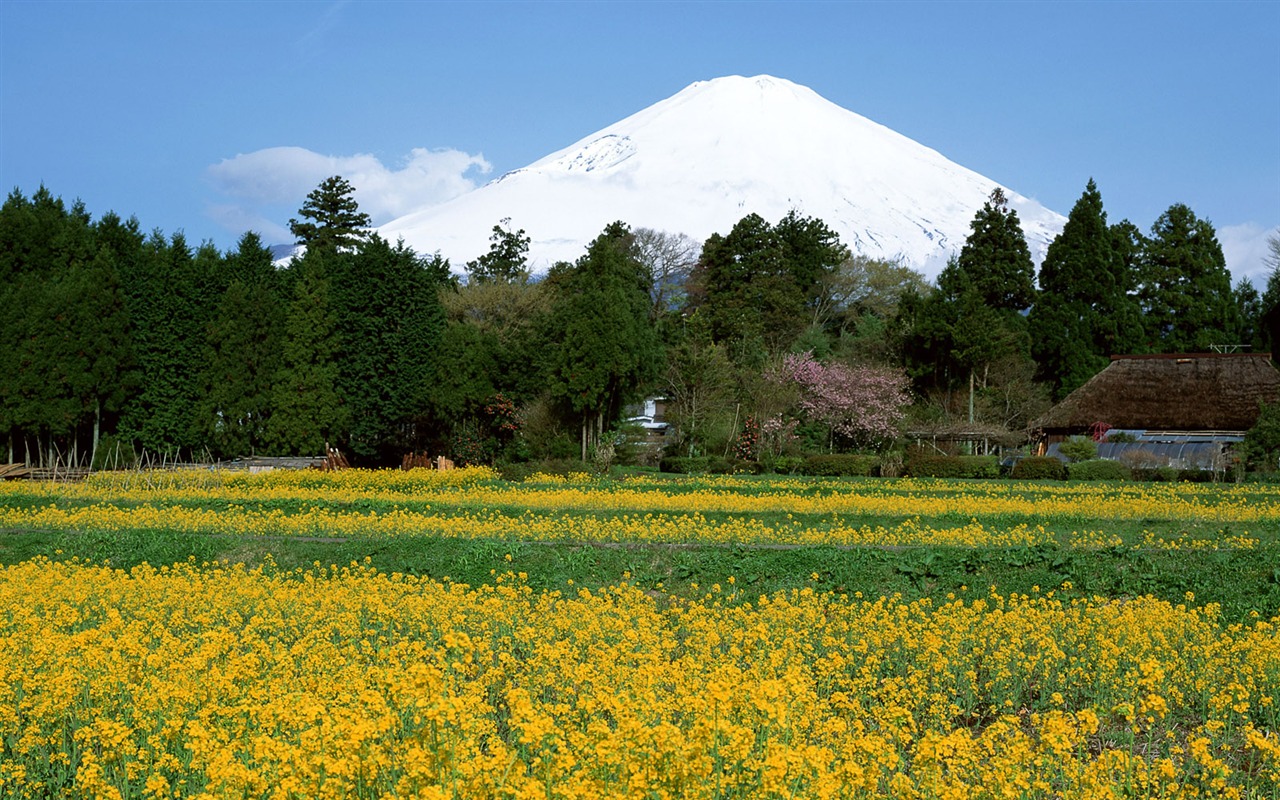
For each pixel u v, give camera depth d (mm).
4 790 7113
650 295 70625
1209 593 15508
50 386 39625
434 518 23312
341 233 67688
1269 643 10406
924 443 51281
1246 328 69562
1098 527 23000
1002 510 25172
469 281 62812
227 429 42375
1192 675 10297
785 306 66500
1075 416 48875
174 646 10023
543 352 45844
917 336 59500
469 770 5727
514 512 25641
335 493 29469
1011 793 6605
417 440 46406
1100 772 6750
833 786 5961
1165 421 47219
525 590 15797
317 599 13523
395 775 6219
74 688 8070
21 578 14930
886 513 24656
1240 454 38625
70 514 24719
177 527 23406
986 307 59219
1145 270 67812
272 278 45156
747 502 26328
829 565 17453
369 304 44844
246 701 7527
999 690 10617
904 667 11406
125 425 41844
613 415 46469
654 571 18016
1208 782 7281
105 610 12969
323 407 43031
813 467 41188
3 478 36875
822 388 53188
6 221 44156
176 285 42781
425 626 12227
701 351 49750
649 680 8602
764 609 13805
